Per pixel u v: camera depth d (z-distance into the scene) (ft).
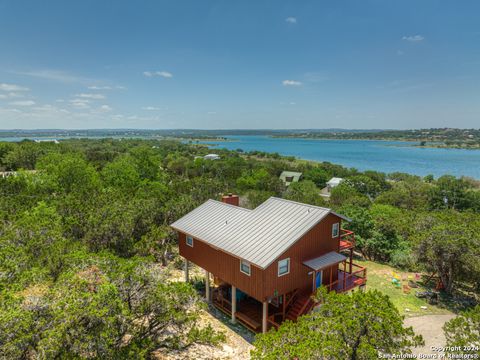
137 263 41.78
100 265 41.65
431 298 71.05
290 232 54.44
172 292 39.96
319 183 314.55
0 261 47.14
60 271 48.80
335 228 63.46
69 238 72.95
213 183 145.38
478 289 76.64
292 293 57.26
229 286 70.44
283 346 32.35
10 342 27.68
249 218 62.49
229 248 55.62
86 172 158.81
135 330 39.91
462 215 116.47
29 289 40.60
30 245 57.52
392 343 31.99
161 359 43.09
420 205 217.15
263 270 50.70
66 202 89.10
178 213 92.48
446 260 71.61
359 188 274.57
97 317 31.78
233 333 56.29
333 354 29.58
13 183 123.24
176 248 94.02
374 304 34.22
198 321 58.59
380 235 99.30
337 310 34.53
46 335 29.43
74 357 29.37
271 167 353.10
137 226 85.05
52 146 335.67
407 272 88.74
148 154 221.46
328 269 63.41
